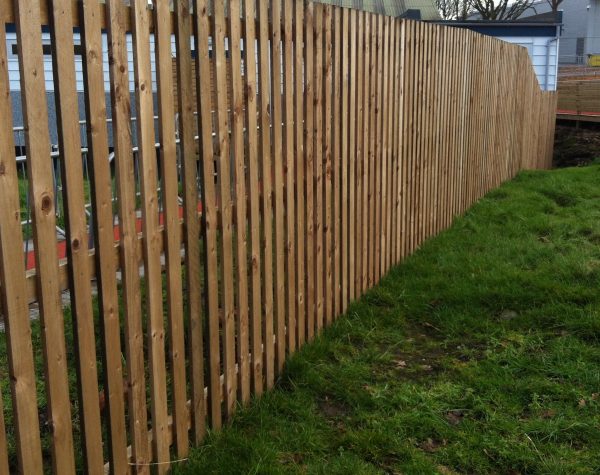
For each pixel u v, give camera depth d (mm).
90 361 2477
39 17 2148
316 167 4203
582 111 19609
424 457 3193
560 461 3164
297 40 3777
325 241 4441
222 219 3213
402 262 6039
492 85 8938
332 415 3600
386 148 5461
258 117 3531
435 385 3895
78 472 3148
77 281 2379
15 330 2182
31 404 2270
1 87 2061
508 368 4070
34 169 2168
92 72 2361
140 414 2775
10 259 2143
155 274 2783
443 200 7242
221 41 3092
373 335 4578
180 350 2996
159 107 2729
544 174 10719
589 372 3977
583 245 6453
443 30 6695
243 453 3135
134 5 2529
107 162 2465
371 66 4980
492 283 5344
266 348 3730
